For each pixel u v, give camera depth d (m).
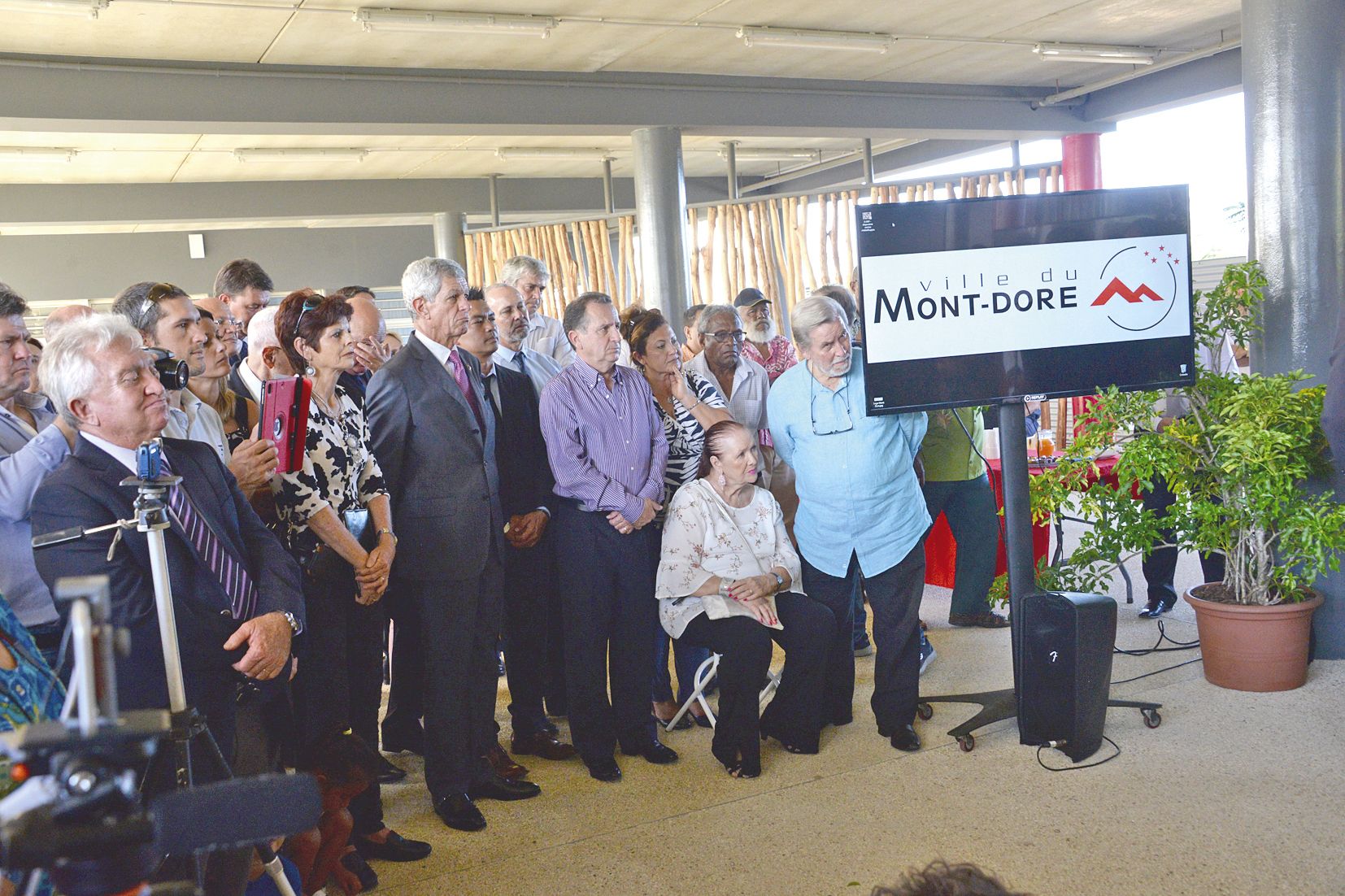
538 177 12.34
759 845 3.13
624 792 3.57
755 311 5.52
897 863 2.97
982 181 9.66
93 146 9.07
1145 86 9.53
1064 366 3.90
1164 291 3.96
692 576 3.77
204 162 10.02
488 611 3.50
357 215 11.63
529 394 3.97
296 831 1.22
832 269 9.27
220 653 2.25
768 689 4.36
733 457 3.81
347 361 3.01
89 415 2.18
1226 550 4.25
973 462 5.07
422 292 3.50
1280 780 3.33
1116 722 3.93
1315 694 4.05
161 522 1.90
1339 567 4.35
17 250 12.45
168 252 13.08
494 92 7.96
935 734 3.93
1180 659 4.59
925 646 4.70
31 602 2.43
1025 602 3.68
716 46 7.79
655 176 8.59
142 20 6.21
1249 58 4.64
